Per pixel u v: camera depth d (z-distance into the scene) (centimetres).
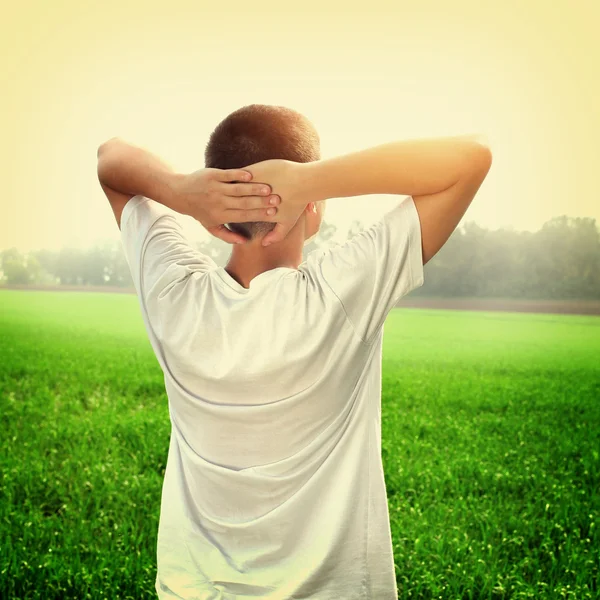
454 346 1786
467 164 104
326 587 114
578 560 418
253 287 112
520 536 450
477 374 1266
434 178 104
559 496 533
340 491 114
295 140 116
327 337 108
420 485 534
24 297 3061
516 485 567
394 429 745
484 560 415
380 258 108
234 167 117
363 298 109
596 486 585
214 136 121
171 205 118
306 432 112
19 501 533
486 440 728
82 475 580
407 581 382
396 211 111
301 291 110
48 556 419
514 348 1759
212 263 128
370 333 111
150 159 122
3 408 891
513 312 2912
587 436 765
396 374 1241
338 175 105
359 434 116
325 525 113
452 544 428
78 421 814
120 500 519
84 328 2047
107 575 393
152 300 120
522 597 373
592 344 1875
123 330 2020
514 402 971
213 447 116
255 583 115
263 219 110
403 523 467
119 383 1064
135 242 125
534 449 702
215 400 114
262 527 114
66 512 498
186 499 122
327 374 110
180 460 125
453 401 957
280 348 108
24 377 1163
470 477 579
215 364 112
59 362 1312
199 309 115
